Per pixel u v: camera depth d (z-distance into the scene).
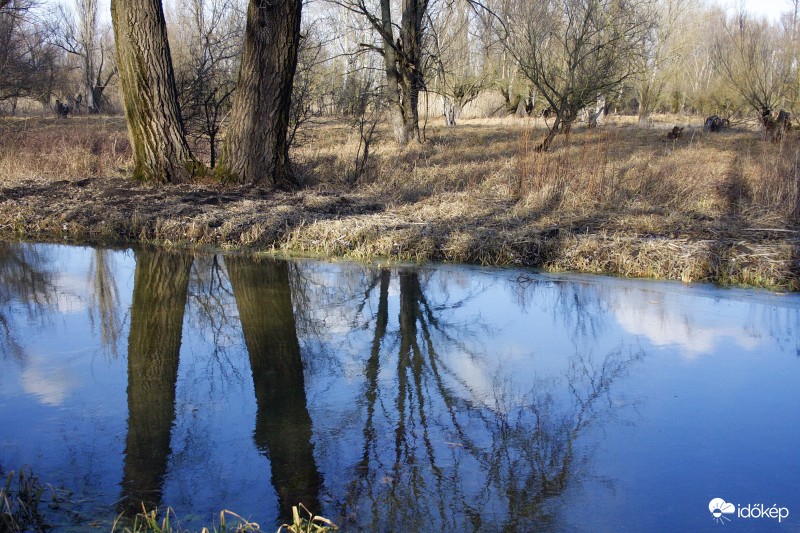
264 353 6.00
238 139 13.11
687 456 4.23
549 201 11.03
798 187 10.30
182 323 6.69
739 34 27.47
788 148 15.63
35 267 8.69
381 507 3.72
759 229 9.08
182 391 5.16
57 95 42.91
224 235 9.93
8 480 3.59
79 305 7.18
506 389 5.25
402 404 5.00
